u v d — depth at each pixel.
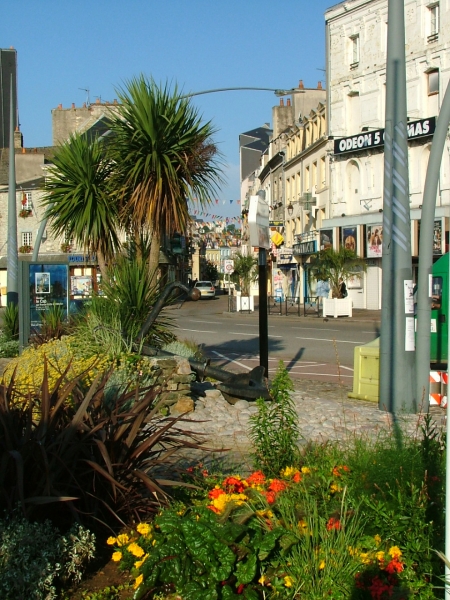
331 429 8.97
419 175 37.78
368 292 41.81
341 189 43.78
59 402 4.72
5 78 65.75
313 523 4.12
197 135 12.69
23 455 4.37
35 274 16.64
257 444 6.13
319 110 48.22
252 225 10.62
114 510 4.79
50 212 14.47
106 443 4.74
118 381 8.44
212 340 24.64
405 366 10.59
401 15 10.51
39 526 4.21
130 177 12.47
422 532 4.09
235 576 3.81
